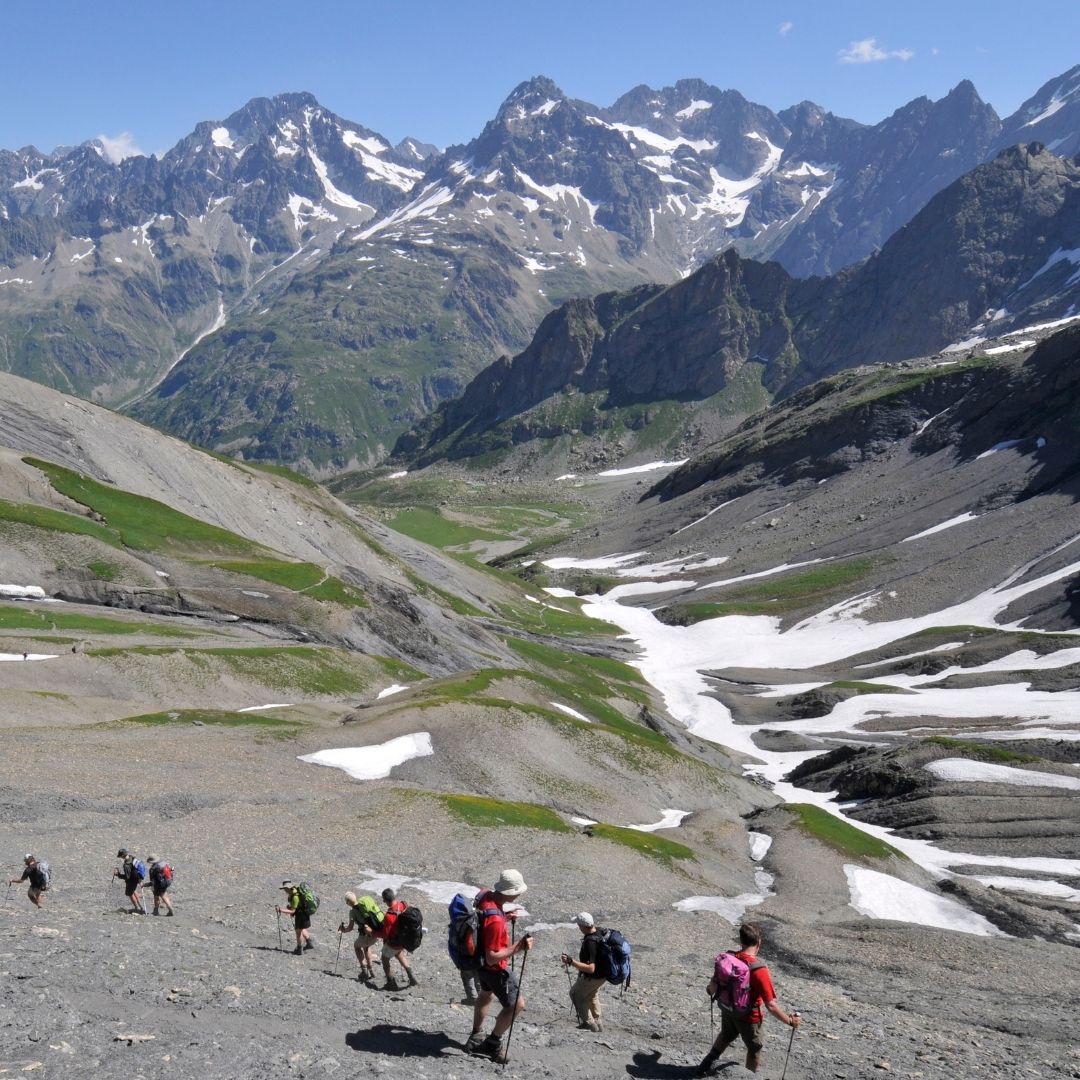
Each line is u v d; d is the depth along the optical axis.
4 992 16.38
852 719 134.75
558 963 33.81
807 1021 27.77
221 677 87.44
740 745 132.88
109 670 80.94
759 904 54.28
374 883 44.00
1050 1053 27.30
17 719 66.12
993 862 76.12
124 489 142.88
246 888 40.06
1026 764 94.69
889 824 88.25
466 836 53.72
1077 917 62.25
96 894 35.72
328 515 188.00
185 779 56.75
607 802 73.50
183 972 19.94
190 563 120.44
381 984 24.61
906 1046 25.48
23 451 135.50
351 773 66.06
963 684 145.38
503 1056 17.77
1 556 104.00
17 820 45.34
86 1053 14.36
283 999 19.14
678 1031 23.70
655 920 45.88
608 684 149.12
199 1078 14.12
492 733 76.75
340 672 99.50
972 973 42.34
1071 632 160.38
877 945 46.28
